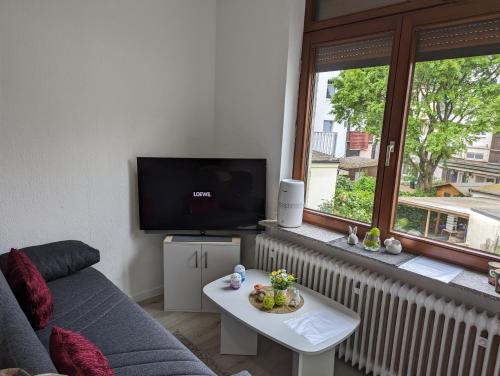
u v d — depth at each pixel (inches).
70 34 87.0
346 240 88.5
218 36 115.5
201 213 105.7
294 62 97.8
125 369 56.3
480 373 65.6
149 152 106.5
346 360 84.3
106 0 91.5
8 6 77.7
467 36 70.7
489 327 61.3
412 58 77.9
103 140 96.5
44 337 63.0
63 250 85.4
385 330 78.2
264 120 104.7
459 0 69.9
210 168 104.0
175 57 107.4
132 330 66.8
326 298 81.4
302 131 101.1
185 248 102.6
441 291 72.3
